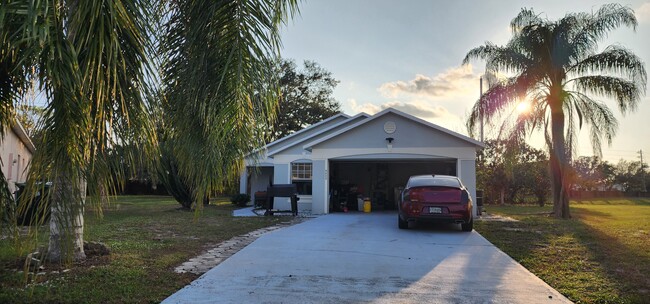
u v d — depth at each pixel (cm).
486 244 878
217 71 391
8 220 371
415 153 1628
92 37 261
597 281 576
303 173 2006
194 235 1011
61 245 303
